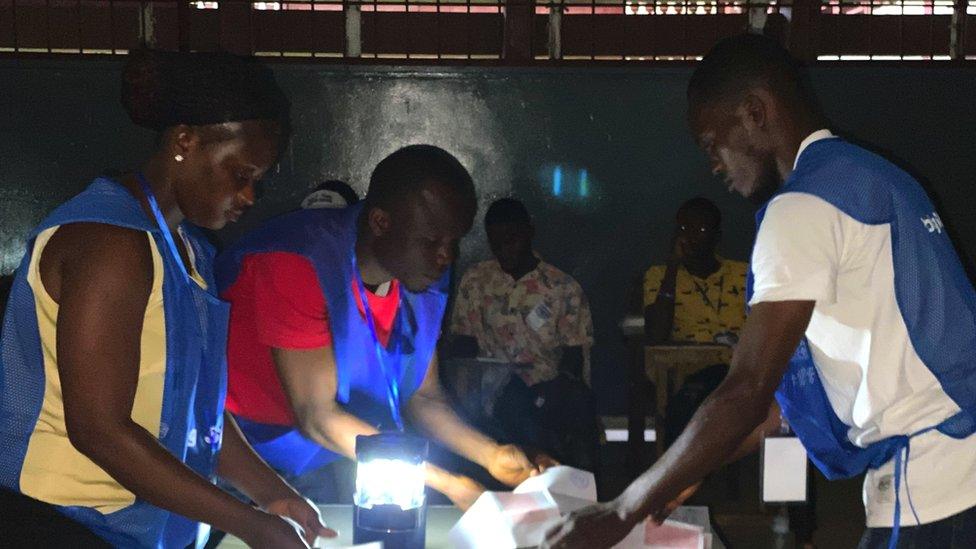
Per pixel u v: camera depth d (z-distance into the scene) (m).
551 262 6.12
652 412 5.51
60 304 1.78
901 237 1.90
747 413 1.88
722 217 6.07
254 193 1.96
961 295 1.93
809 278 1.86
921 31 6.11
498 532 1.98
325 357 2.45
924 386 1.93
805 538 4.28
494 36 6.11
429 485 2.41
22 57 5.89
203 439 2.02
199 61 1.85
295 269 2.42
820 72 6.05
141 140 5.96
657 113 6.04
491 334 5.11
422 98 6.04
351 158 6.05
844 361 1.97
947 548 1.93
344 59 5.99
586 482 2.15
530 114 6.05
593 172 6.08
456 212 2.40
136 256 1.79
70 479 1.85
